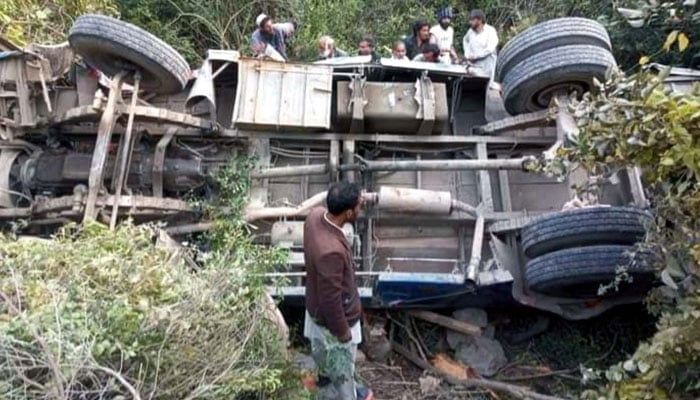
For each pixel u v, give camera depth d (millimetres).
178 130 4934
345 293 3123
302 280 4410
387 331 4723
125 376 2318
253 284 3201
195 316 2678
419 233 4828
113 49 4230
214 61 5059
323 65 5035
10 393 2055
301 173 4816
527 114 4906
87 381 2301
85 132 4957
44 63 4926
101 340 2352
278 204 4926
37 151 4973
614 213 3832
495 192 4934
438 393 4129
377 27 9648
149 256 3084
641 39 6414
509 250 4551
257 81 4961
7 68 4883
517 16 9438
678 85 4613
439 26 7691
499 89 5309
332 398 3258
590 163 2885
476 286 4203
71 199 4301
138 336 2480
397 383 4262
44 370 2229
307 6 9078
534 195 4938
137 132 4855
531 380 4363
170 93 4887
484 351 4512
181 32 8836
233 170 4781
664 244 2920
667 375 2689
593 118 2744
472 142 5031
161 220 4703
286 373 3121
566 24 4605
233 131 4980
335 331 2992
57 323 2236
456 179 5039
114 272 2803
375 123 4926
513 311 4801
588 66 4426
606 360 4492
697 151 2346
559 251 3896
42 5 7156
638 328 4633
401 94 4891
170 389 2471
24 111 4895
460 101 5504
